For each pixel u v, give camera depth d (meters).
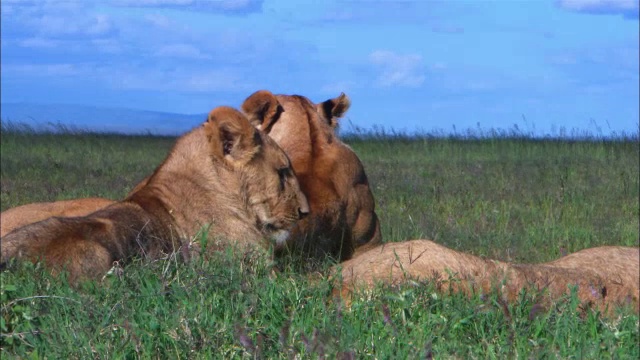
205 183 8.40
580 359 5.93
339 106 10.79
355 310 6.48
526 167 24.20
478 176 21.66
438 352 5.93
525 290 6.95
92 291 6.46
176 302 6.34
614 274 8.00
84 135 35.25
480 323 6.51
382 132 33.25
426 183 19.72
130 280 6.57
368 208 10.27
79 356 5.56
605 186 19.38
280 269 8.73
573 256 8.31
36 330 5.88
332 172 9.82
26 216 9.66
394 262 7.20
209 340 5.80
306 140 9.95
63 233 6.89
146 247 7.44
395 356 5.77
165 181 8.33
